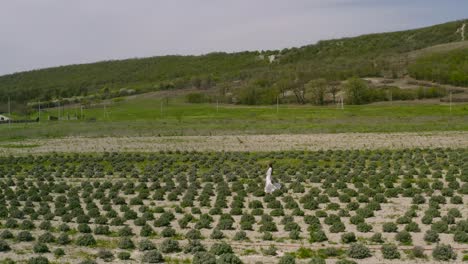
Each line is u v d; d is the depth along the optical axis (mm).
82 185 45156
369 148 67438
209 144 76375
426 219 30766
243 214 33625
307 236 28719
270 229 29875
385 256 24828
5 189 44219
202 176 48375
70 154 70125
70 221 33406
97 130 100375
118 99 196500
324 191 40344
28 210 35938
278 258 25109
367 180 44750
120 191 43812
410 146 68062
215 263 23703
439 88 158375
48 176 50625
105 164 60469
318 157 59688
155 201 39406
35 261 24141
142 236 29547
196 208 34969
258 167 53062
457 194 38906
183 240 28625
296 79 189125
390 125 93562
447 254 24594
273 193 39750
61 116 155625
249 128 96812
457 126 88625
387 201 37062
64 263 24734
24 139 91062
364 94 155250
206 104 170625
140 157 63906
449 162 53281
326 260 24672
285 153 63844
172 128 100750
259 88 175000
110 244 27984
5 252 26562
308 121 108250
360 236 28641
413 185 43125
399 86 169500
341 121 105875
